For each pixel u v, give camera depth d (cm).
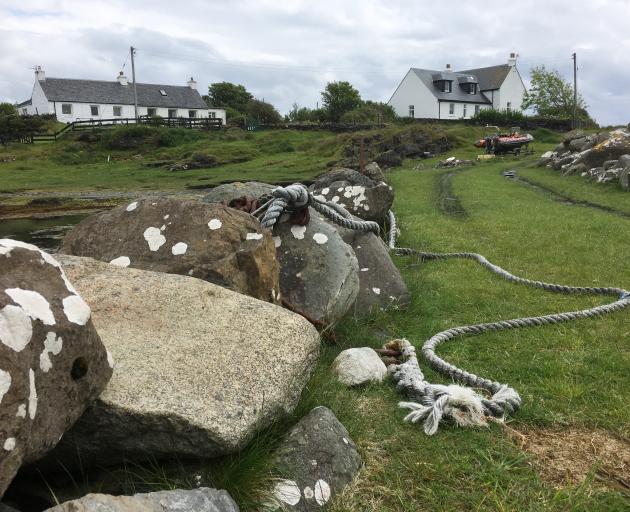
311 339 343
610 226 1120
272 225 540
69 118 6431
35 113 6750
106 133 4881
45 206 2086
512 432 371
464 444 354
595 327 573
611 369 473
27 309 221
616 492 316
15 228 1575
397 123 5916
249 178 3078
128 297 351
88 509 215
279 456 304
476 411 378
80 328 243
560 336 543
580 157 2347
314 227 556
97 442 272
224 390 289
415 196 1783
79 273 371
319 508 290
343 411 368
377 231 696
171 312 342
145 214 483
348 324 552
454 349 512
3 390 201
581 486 313
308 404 353
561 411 405
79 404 246
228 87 8262
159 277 376
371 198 950
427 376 460
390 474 323
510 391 408
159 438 271
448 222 1212
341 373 427
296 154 4228
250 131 5591
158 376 287
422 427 371
